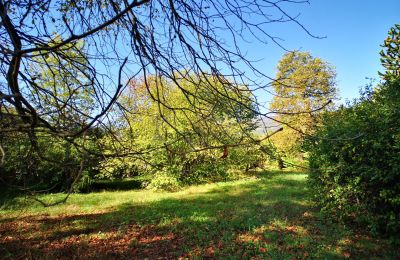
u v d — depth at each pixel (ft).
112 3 6.72
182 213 29.81
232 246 20.34
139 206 35.50
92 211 33.94
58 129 5.21
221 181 54.08
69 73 7.34
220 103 6.50
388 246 19.13
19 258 19.45
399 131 18.83
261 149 6.41
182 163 48.03
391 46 23.26
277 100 55.83
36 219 30.14
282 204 31.73
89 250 20.83
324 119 28.02
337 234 21.50
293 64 72.08
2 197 36.94
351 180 21.25
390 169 19.19
